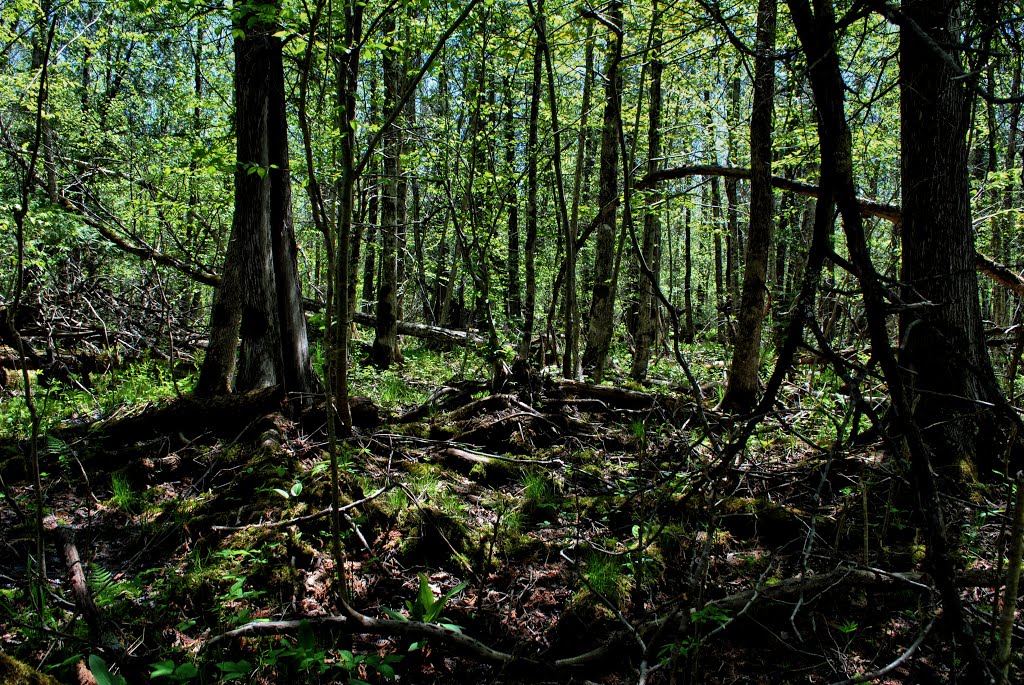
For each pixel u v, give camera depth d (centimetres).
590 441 626
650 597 357
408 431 623
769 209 702
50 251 920
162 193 1073
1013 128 262
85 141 1312
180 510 471
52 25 316
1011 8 194
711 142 1438
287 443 562
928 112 484
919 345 494
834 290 169
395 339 1208
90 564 388
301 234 1411
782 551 424
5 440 581
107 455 554
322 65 634
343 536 430
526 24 792
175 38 1070
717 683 316
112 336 953
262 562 399
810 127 845
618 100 435
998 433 472
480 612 374
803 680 316
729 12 558
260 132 633
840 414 616
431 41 723
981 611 332
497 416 636
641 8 635
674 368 1191
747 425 184
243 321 653
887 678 312
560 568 413
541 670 329
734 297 1703
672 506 459
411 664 335
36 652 317
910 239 504
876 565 375
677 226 2559
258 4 413
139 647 327
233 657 325
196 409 600
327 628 341
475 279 753
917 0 179
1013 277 692
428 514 442
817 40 163
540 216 1598
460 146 840
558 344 1116
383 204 1198
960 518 420
